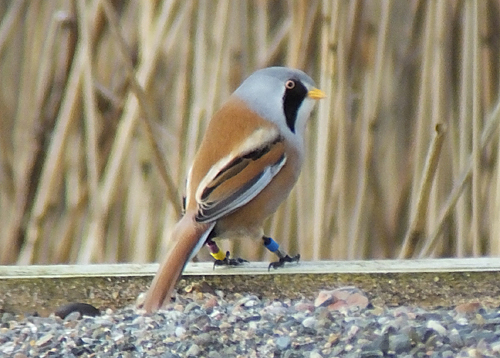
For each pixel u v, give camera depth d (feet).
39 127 37.29
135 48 38.78
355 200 36.19
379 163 38.11
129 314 23.73
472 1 35.22
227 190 25.68
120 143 35.04
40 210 35.50
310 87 28.25
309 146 37.14
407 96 38.17
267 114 27.68
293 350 20.74
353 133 36.60
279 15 40.24
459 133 36.35
